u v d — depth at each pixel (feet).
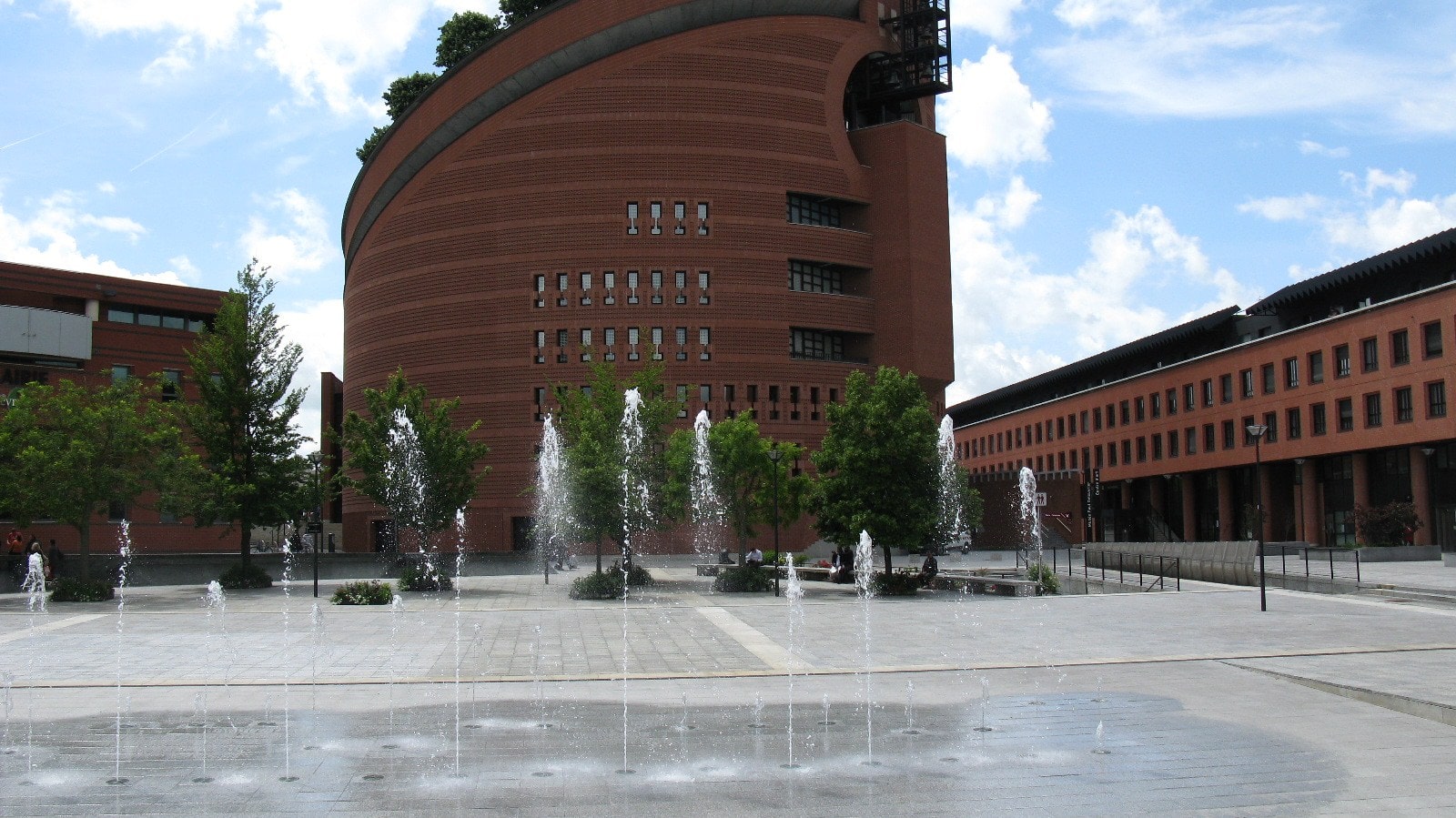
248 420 134.62
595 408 145.38
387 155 234.79
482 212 220.84
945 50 233.35
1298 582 119.85
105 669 62.08
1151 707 49.57
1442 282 182.60
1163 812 33.65
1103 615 88.07
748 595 116.98
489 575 163.84
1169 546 144.66
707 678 58.23
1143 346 269.44
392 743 43.14
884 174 228.84
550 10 215.51
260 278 136.05
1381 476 194.49
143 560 140.46
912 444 118.52
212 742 43.55
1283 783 36.86
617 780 37.60
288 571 149.48
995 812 33.71
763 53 220.23
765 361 215.31
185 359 201.26
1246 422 225.15
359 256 245.24
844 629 79.87
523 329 216.54
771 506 163.22
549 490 153.89
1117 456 278.67
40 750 42.37
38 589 118.32
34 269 188.75
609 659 65.31
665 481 138.31
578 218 216.33
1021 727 45.50
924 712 48.85
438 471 126.62
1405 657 62.80
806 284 225.15
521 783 37.22
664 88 216.95
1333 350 199.21
